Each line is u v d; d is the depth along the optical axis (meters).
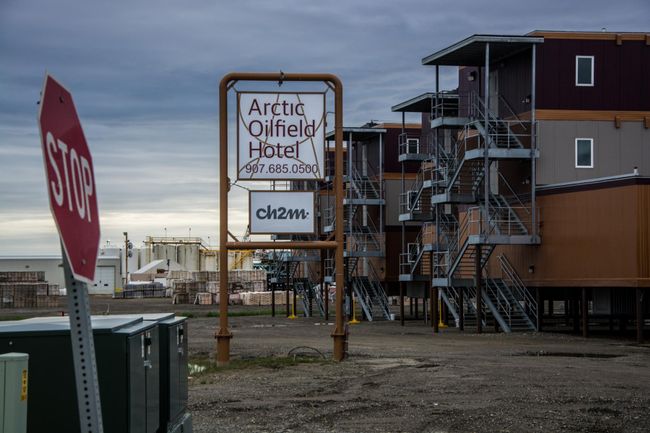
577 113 38.22
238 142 22.33
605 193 32.44
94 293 135.62
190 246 164.62
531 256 36.91
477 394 15.73
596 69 38.44
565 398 15.17
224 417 13.16
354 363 22.00
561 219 34.91
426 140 52.81
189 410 13.88
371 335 36.41
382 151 53.56
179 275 127.69
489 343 30.62
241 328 43.12
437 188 42.22
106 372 5.84
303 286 61.00
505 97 39.88
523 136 38.00
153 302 100.88
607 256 32.25
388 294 56.16
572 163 38.09
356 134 55.12
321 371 20.08
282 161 22.41
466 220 41.69
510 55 39.28
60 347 5.73
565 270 34.59
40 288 91.75
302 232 22.45
